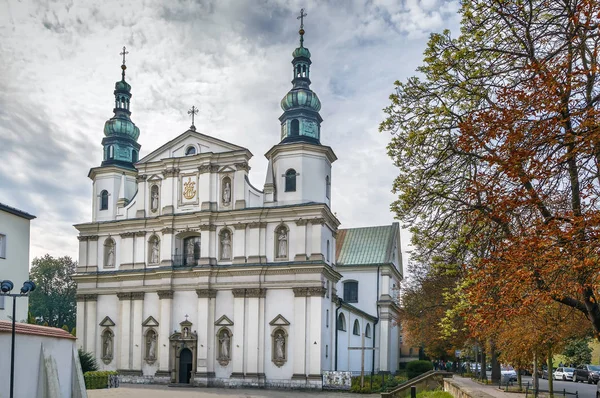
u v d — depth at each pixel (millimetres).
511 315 13773
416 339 58781
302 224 51812
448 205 17688
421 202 17938
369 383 48625
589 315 14914
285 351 50344
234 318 52094
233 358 51469
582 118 12320
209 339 52531
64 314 109875
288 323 50500
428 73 18078
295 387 49281
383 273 72688
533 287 13484
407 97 18484
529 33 15234
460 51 16703
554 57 14312
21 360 24547
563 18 14812
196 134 56625
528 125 13102
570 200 14086
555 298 13258
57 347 28047
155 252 57156
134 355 55344
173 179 56844
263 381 50344
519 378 35656
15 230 41031
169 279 54719
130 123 64062
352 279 73562
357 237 77938
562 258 12016
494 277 14047
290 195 53125
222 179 55188
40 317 107875
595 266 11680
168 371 53438
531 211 13852
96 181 61188
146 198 58094
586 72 12195
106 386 48094
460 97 17688
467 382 40031
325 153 54250
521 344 27125
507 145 13086
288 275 51312
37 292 108000
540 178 12547
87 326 57750
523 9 15453
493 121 13609
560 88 12648
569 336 30188
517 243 13125
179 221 55719
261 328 51219
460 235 17453
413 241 18500
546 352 29047
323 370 49969
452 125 17797
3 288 22078
